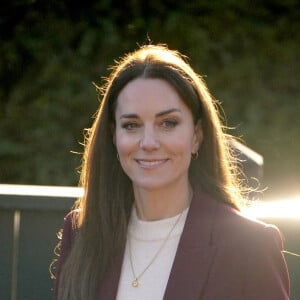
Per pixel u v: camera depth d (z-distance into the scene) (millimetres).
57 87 8156
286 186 8219
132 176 3322
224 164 3461
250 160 4742
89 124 8102
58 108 8078
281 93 8414
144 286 3328
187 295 3230
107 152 3490
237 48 8414
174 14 8258
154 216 3398
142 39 8281
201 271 3254
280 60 8453
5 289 4488
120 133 3318
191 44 8258
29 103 8156
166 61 3299
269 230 3293
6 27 8320
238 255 3262
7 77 8258
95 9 8336
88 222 3488
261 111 8266
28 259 4488
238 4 8453
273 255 3279
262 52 8430
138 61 3316
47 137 8039
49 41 8258
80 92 8109
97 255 3445
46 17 8312
